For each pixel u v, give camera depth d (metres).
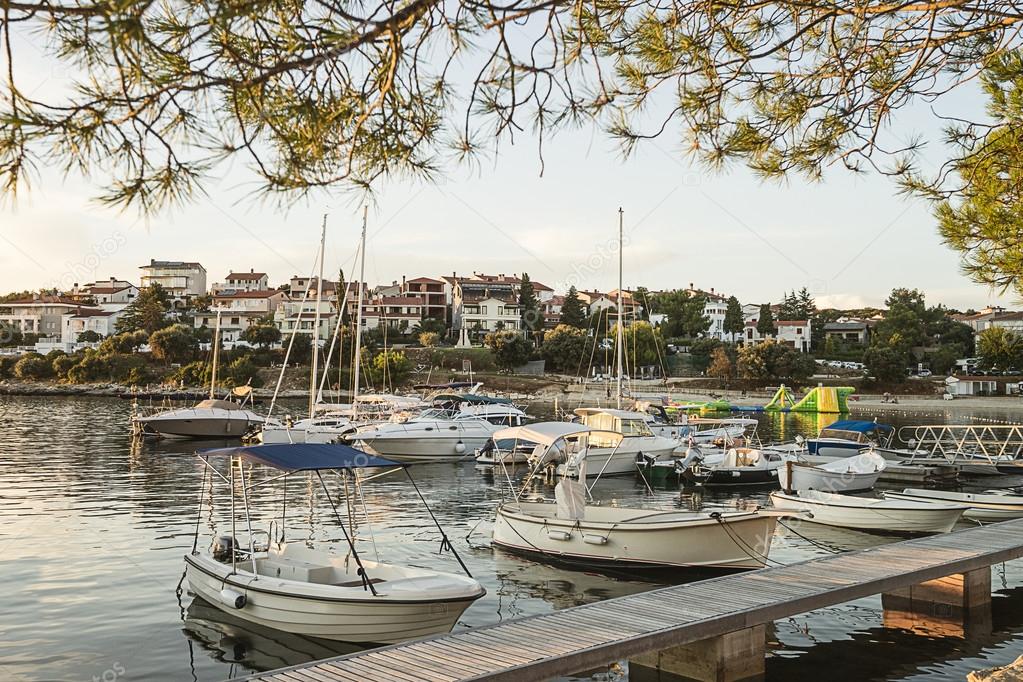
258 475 27.47
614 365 87.75
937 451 33.47
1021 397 80.88
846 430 32.06
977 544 12.67
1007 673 8.33
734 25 5.22
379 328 95.31
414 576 11.41
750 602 9.67
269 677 7.50
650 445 29.30
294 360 81.50
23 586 13.32
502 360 86.25
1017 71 6.39
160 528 18.02
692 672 9.35
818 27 5.66
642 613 9.31
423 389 62.22
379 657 8.02
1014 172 7.12
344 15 3.44
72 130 3.25
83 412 54.69
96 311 102.75
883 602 12.29
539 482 26.72
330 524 18.83
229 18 3.13
